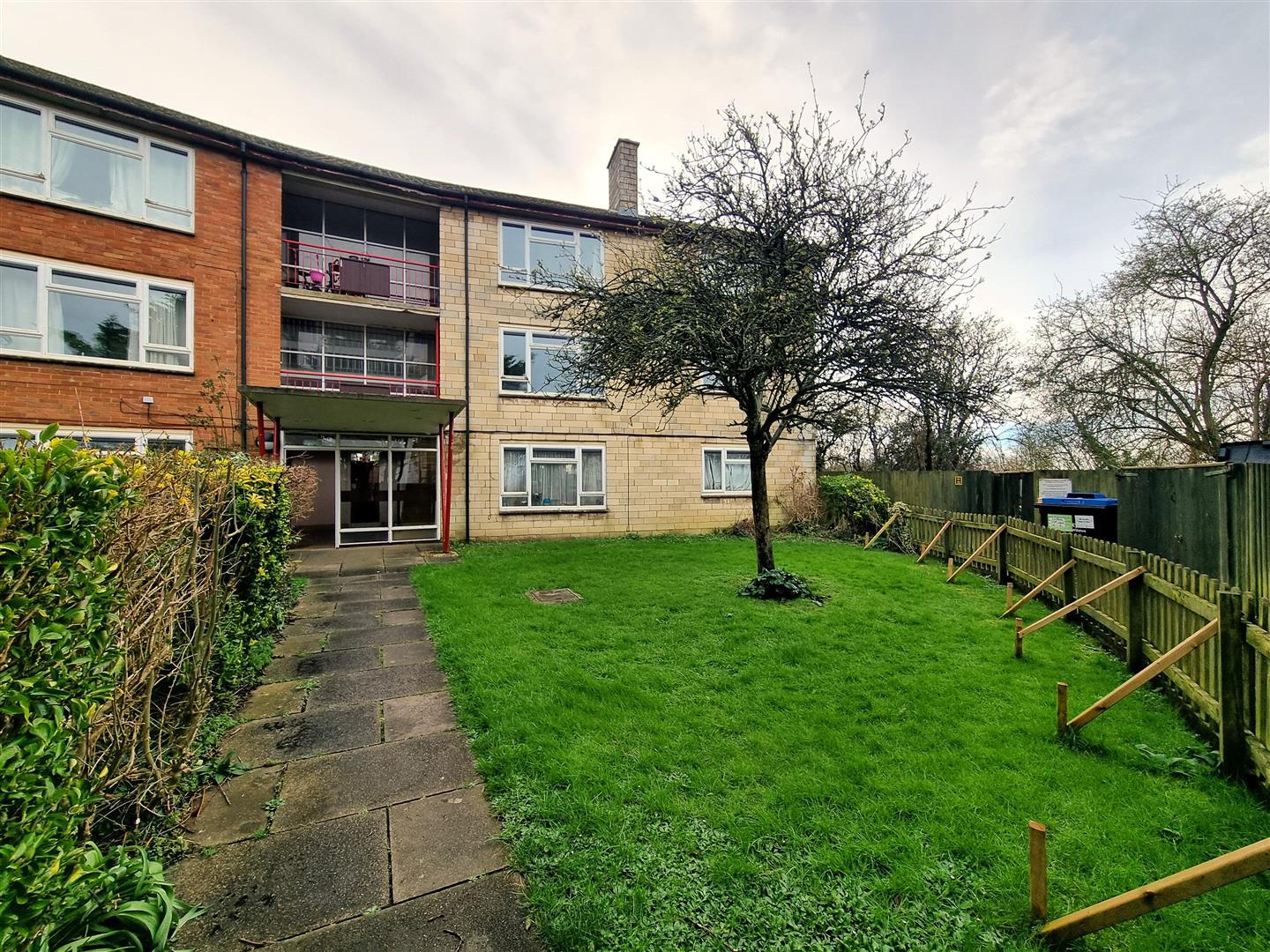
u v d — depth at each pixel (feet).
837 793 9.03
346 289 38.37
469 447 41.06
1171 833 8.16
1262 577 14.87
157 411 32.09
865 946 6.21
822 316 22.65
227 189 34.30
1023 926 6.44
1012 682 14.03
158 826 8.29
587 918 6.55
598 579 26.27
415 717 12.44
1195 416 42.47
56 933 5.16
